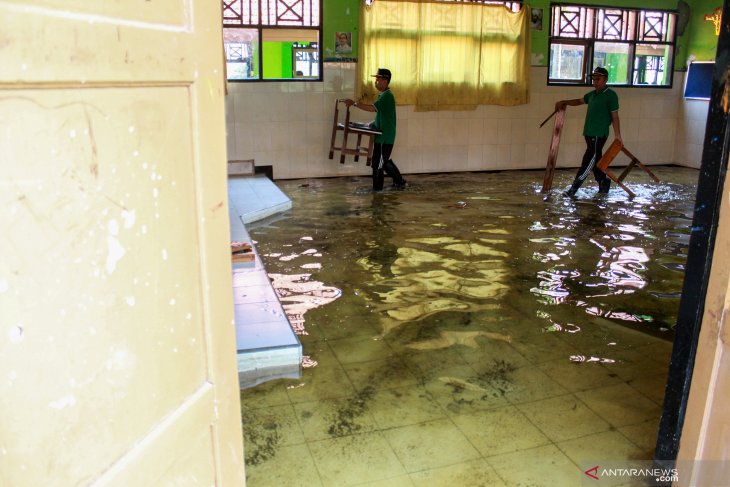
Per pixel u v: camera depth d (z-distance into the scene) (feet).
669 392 6.58
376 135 24.06
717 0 28.86
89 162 2.75
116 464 3.12
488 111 29.07
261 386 9.09
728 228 5.59
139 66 2.99
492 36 27.96
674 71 31.14
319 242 16.76
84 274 2.79
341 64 26.40
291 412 8.38
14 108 2.35
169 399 3.55
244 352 9.46
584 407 8.57
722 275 5.65
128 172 3.02
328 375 9.44
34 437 2.60
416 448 7.57
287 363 9.73
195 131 3.55
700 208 5.98
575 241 16.98
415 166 28.84
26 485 2.58
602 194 24.03
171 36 3.23
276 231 17.94
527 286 13.38
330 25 25.85
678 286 13.39
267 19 25.29
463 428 8.02
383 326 11.25
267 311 11.25
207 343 3.90
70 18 2.55
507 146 29.81
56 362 2.68
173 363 3.57
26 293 2.49
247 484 6.84
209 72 3.64
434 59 27.53
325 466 7.20
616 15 29.63
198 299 3.78
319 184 25.90
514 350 10.33
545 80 29.45
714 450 5.87
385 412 8.40
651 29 30.35
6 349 2.42
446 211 20.76
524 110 29.55
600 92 22.90
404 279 13.76
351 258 15.31
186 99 3.46
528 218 19.75
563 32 29.17
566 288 13.26
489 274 14.15
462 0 27.17
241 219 18.37
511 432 7.94
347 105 24.82
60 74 2.52
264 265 14.73
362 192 24.20
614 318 11.69
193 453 3.87
